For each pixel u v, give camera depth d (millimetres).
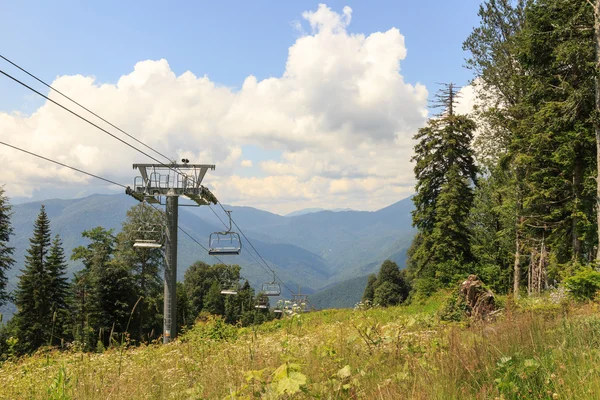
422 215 33938
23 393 6734
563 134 20906
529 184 24156
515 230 29734
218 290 75188
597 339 5398
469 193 32594
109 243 43156
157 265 45938
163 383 6574
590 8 17812
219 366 6984
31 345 34250
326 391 4156
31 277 39062
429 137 33844
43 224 40938
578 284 13516
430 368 4715
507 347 5164
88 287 38156
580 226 21750
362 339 6520
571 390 3701
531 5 20844
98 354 9977
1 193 39625
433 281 32594
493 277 32562
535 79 21609
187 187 22344
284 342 7602
